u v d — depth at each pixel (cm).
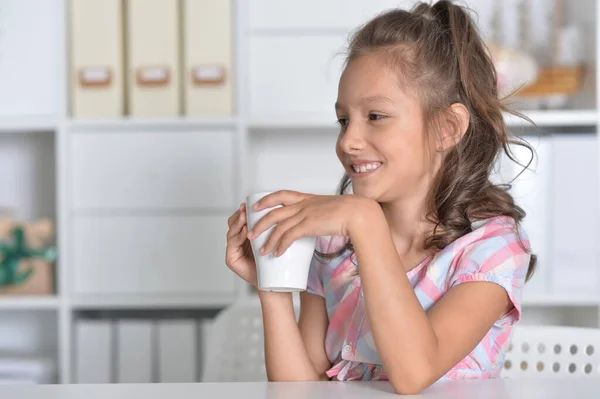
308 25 254
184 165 254
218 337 154
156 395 84
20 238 264
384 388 93
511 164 247
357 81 121
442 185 127
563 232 249
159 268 256
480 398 82
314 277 138
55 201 291
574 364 139
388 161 119
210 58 251
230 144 253
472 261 116
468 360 119
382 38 124
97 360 257
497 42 269
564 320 280
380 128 119
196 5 251
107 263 256
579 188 249
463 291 113
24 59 255
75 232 257
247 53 254
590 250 249
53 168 290
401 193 121
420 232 128
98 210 256
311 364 124
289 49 254
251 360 153
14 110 256
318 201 100
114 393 85
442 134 125
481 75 134
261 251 101
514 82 246
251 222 103
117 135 255
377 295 97
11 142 291
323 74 254
